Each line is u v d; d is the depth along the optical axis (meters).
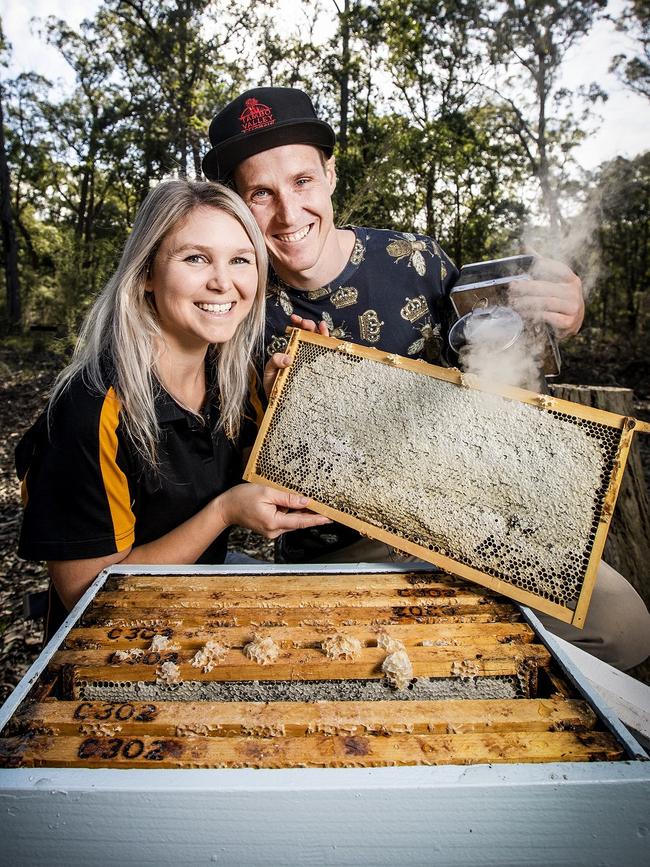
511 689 1.03
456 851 0.76
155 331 1.46
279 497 1.37
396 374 1.39
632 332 10.89
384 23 13.10
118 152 19.84
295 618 1.11
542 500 1.20
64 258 9.59
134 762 0.78
